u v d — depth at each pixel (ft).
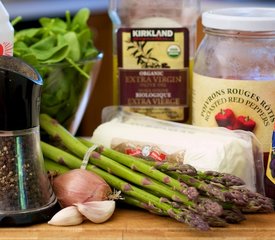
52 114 3.54
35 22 6.87
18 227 2.80
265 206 2.85
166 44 3.47
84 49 3.74
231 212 2.83
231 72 3.10
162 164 2.95
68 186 2.95
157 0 3.49
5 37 3.04
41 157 2.93
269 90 3.05
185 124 3.33
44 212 2.84
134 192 2.95
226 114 3.10
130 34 3.46
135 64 3.50
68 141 3.19
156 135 3.20
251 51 3.10
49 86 3.47
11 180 2.80
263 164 3.10
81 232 2.78
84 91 3.70
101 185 2.96
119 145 3.24
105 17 7.14
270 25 3.01
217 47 3.16
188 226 2.81
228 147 3.01
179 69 3.50
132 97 3.53
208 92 3.14
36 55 3.49
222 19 3.05
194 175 2.87
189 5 3.50
